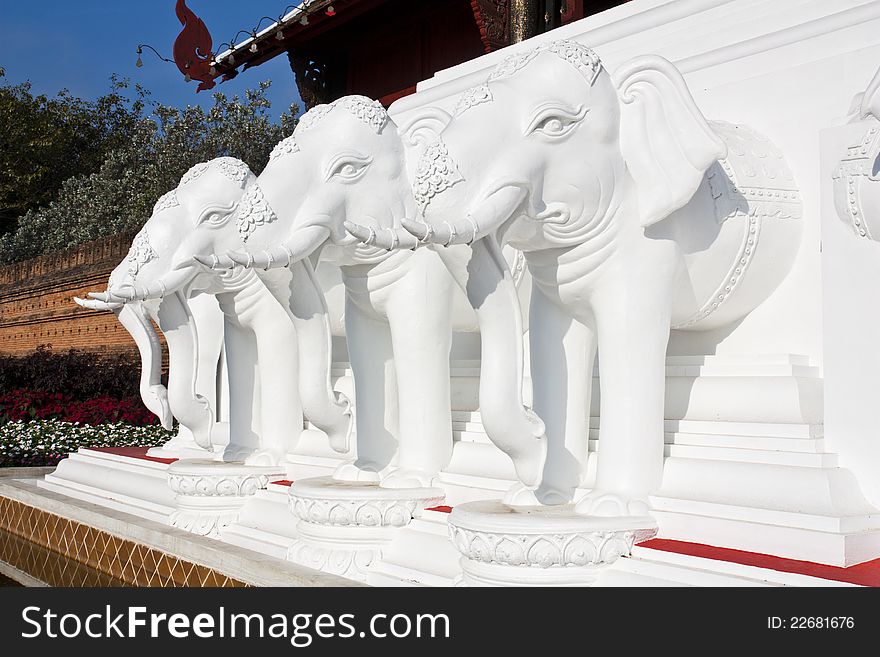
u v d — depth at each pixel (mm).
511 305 3855
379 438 5359
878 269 3963
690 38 5902
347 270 5125
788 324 4727
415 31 14062
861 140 4031
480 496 4734
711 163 3848
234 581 5223
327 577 4566
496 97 3814
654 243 4074
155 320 7098
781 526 3613
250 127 21172
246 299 6188
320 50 14781
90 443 11664
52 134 28797
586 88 3848
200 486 5980
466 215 3637
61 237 23266
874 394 3926
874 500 3879
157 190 20500
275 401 6355
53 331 17734
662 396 4121
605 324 4102
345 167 4781
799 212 4715
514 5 9484
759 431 4137
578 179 3852
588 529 3676
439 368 5102
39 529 7891
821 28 4961
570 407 4363
